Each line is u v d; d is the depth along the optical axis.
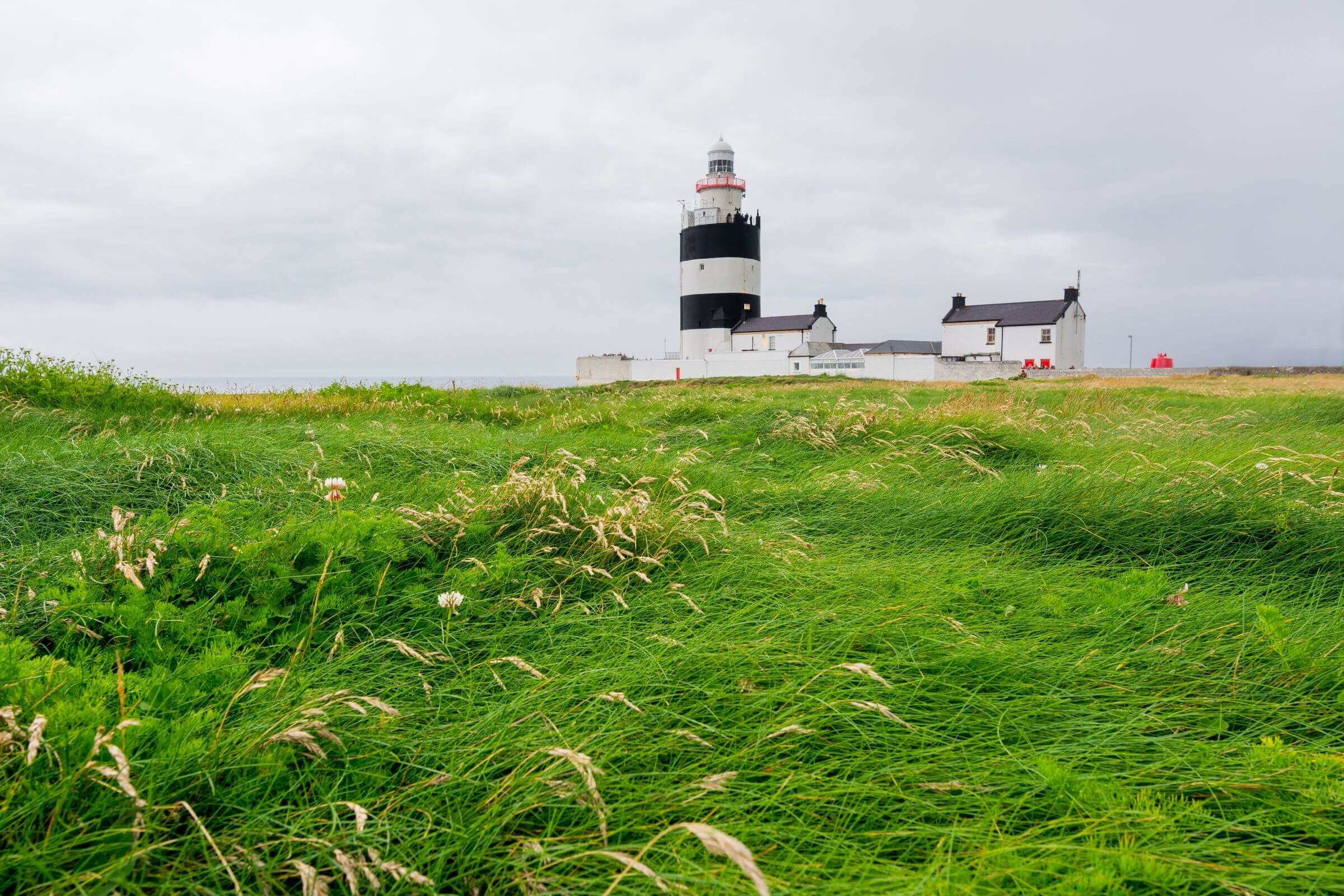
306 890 1.76
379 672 3.03
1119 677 3.17
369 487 5.58
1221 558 4.84
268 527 4.39
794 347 79.19
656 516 4.89
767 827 2.19
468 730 2.62
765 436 9.89
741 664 3.08
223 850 1.99
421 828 2.15
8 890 1.77
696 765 2.48
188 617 3.12
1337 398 15.09
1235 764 2.57
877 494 6.24
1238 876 2.03
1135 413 13.50
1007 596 4.11
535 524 4.64
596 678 2.98
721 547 4.68
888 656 3.22
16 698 2.26
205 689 2.68
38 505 4.90
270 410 11.94
